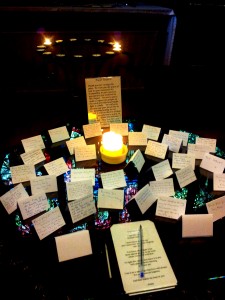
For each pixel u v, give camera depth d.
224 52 2.41
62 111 2.17
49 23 2.13
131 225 0.69
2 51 2.20
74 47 2.18
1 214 0.74
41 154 0.95
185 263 0.62
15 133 1.96
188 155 0.92
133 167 0.89
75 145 1.00
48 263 0.61
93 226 0.70
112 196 0.76
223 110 1.89
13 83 2.38
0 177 0.87
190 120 1.73
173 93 1.70
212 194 0.80
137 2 2.69
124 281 0.58
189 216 0.68
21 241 0.66
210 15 2.20
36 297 0.55
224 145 1.08
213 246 0.66
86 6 2.16
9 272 0.60
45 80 2.35
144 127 1.09
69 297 0.54
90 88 1.04
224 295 0.58
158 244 0.65
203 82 1.78
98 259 0.62
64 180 0.85
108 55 1.29
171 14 2.21
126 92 2.43
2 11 2.01
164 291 0.57
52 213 0.70
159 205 0.74
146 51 2.42
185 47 2.38
